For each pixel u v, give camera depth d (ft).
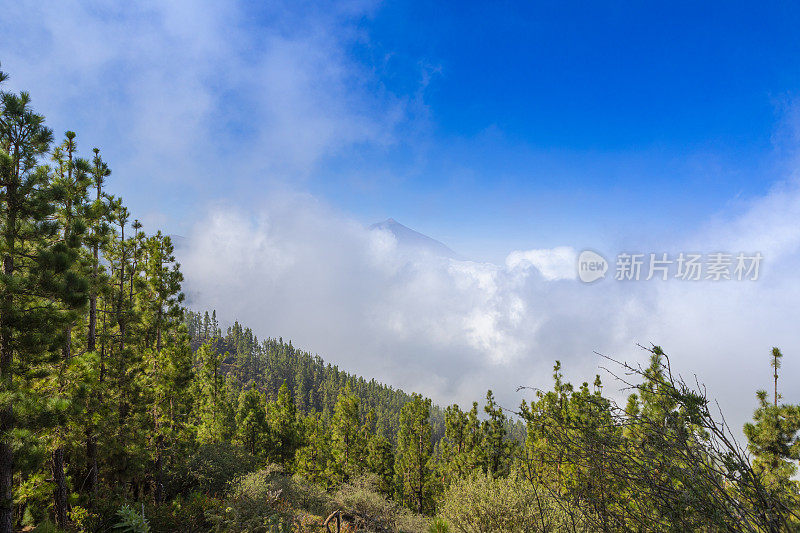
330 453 105.40
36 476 32.40
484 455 71.36
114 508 41.81
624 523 7.99
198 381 88.53
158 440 58.49
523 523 22.81
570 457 9.07
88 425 43.09
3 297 28.12
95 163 54.39
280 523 28.25
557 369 50.83
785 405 29.19
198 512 38.34
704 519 7.11
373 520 34.40
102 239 46.42
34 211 29.22
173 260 70.08
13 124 28.84
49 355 32.42
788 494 6.89
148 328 67.67
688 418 7.68
